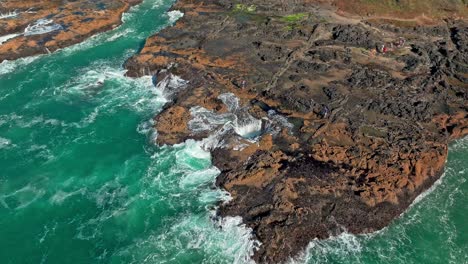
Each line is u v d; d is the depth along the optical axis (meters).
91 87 76.19
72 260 48.06
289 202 51.25
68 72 80.69
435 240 50.81
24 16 95.62
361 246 49.56
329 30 89.69
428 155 58.75
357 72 75.38
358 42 84.62
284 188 52.66
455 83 75.50
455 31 90.69
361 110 66.62
